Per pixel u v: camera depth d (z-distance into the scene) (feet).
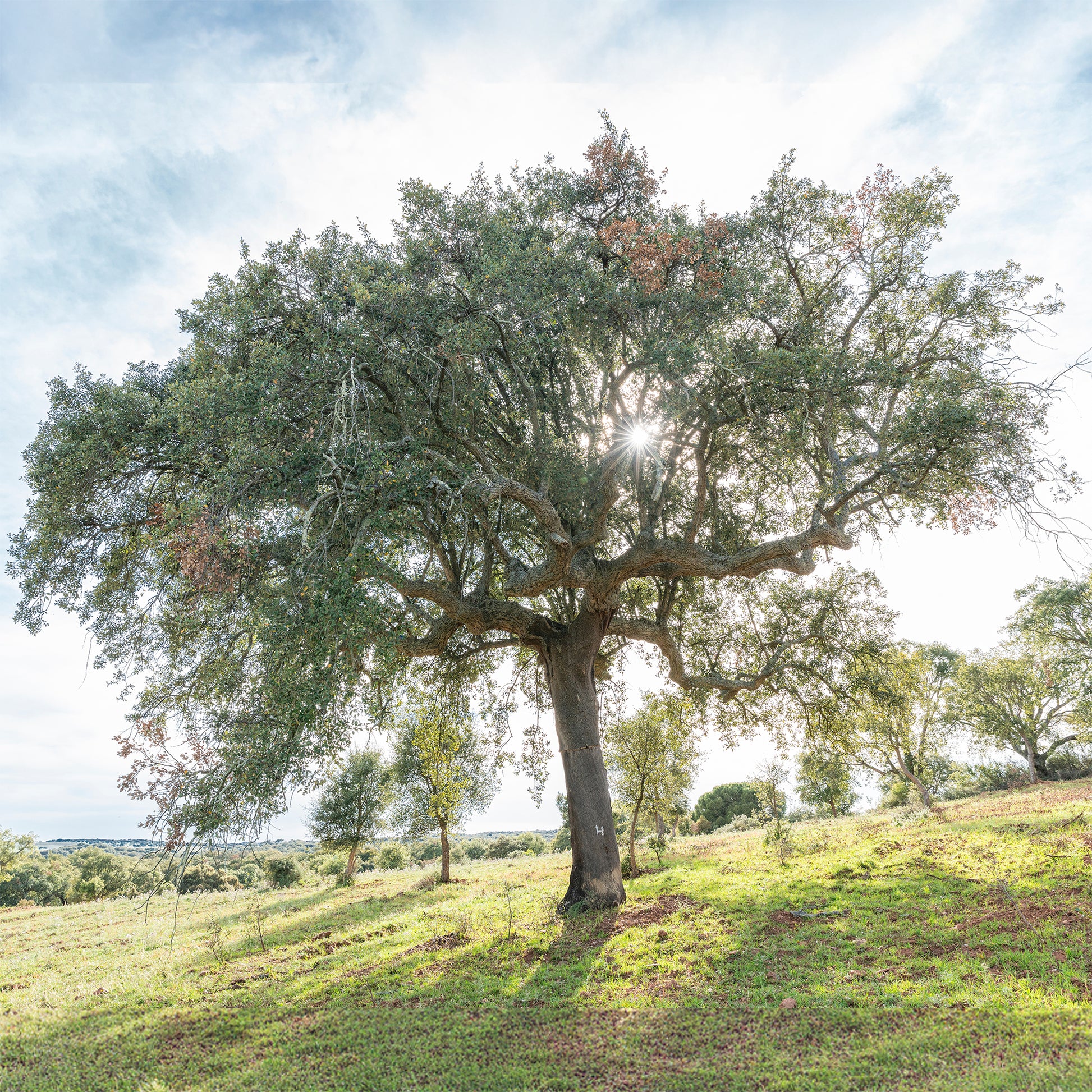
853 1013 23.41
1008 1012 21.58
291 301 40.01
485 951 37.63
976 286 45.65
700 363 42.45
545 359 49.29
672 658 59.26
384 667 41.73
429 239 42.45
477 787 97.66
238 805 32.09
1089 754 138.51
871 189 45.93
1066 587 137.08
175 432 40.55
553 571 46.06
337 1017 29.12
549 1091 20.95
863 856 53.67
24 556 42.04
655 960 32.73
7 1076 25.49
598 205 49.37
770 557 47.19
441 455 39.55
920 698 106.01
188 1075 24.21
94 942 55.57
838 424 50.06
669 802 72.23
